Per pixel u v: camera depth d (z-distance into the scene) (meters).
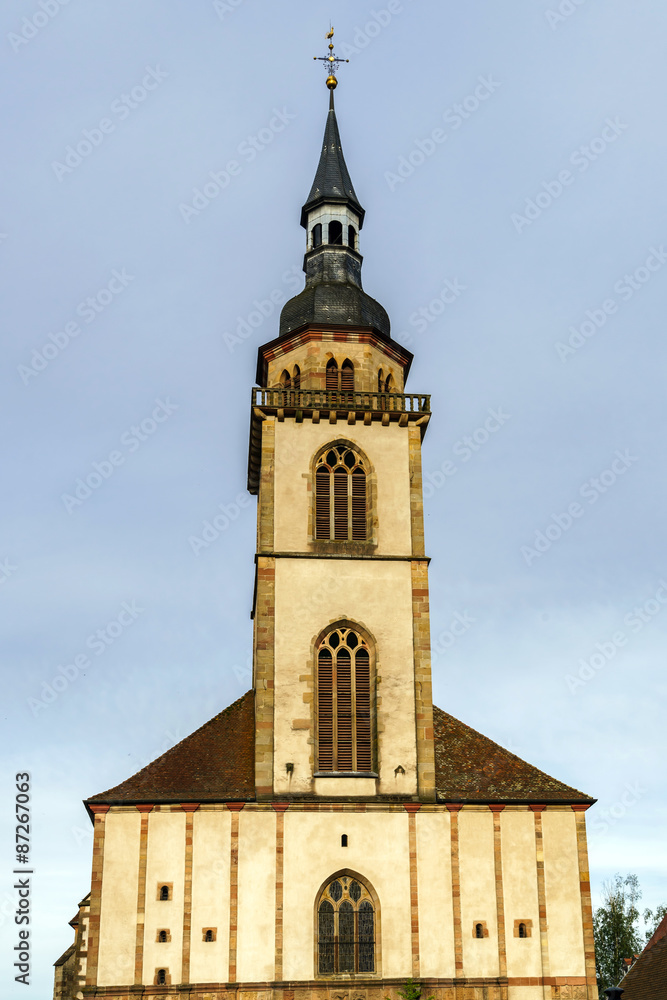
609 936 93.75
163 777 48.78
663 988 59.31
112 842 46.88
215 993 44.88
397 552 54.38
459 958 46.44
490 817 49.03
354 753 50.56
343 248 63.91
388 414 56.41
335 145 67.38
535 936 47.09
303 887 46.97
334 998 45.22
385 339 60.12
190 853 46.97
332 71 70.75
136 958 45.16
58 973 55.78
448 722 53.66
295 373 59.56
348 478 55.81
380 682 51.62
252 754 50.56
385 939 46.50
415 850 48.12
